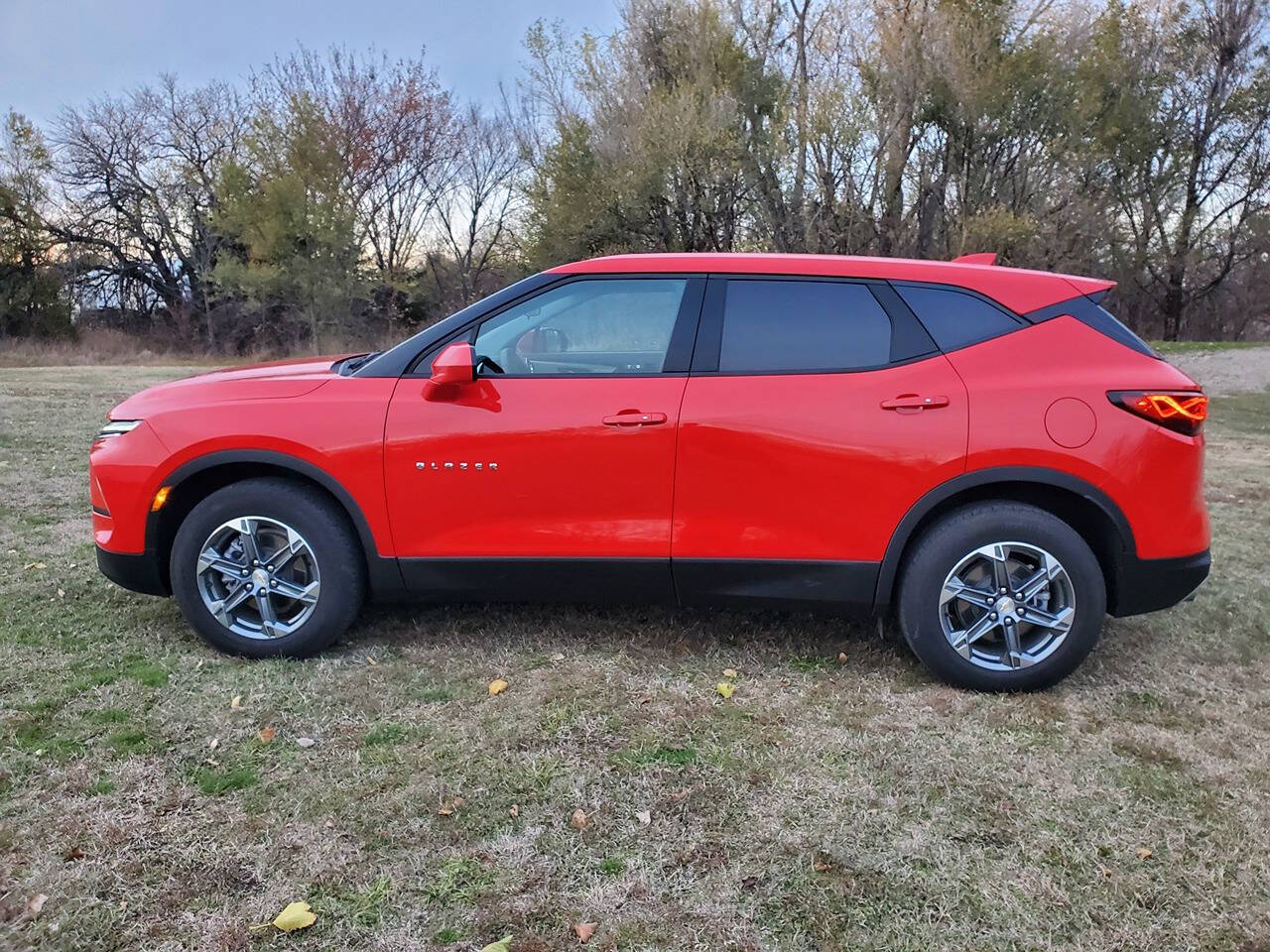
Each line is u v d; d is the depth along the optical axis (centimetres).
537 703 324
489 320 348
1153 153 2655
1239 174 2772
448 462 334
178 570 349
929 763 288
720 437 325
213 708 314
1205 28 2633
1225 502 714
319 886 225
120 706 313
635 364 340
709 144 2164
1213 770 287
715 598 342
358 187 3372
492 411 333
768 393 327
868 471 322
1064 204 2264
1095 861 241
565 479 332
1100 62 2308
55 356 2741
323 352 2992
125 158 3419
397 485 337
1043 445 315
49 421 982
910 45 2066
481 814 257
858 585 332
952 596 331
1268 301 2920
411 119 3450
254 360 2897
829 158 2162
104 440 356
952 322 332
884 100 2131
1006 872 236
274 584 350
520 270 2989
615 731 306
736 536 331
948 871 236
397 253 3569
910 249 2223
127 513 348
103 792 261
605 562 337
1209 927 216
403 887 226
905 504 323
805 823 255
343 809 257
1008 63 2094
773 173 2272
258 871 229
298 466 339
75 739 290
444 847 242
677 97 2188
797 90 2244
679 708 323
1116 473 316
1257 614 436
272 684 333
